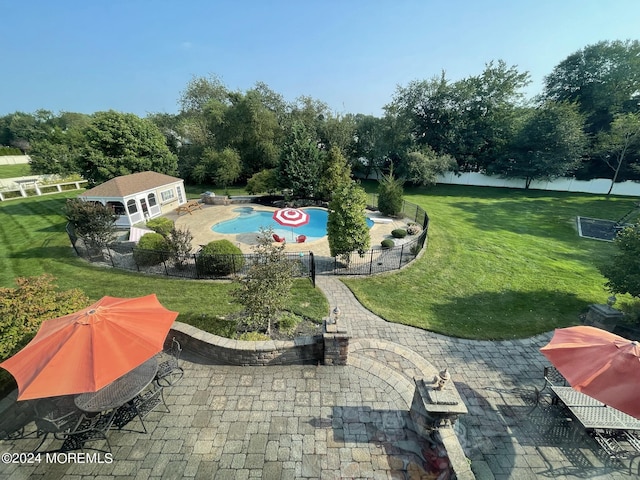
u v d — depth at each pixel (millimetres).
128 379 5891
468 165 41406
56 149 34562
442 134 38375
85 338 4957
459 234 19672
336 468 5070
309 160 28188
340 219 13500
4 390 6273
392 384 6965
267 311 8273
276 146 38281
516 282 12930
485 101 36312
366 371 7363
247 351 7207
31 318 6633
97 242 15469
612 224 22078
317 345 7395
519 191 34969
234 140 38094
